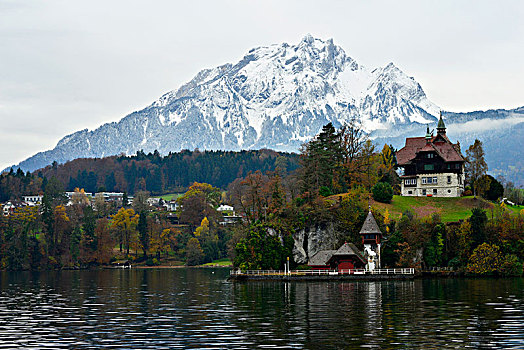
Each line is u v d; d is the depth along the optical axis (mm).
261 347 61062
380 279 139875
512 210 178000
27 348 62156
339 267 150875
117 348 61750
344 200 166000
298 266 162250
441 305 89438
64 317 83688
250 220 179875
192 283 149125
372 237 152375
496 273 142500
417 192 194250
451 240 152250
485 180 191000
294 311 85875
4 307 96875
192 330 71125
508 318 76375
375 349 59719
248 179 177375
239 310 88250
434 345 61125
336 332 68375
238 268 153875
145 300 105500
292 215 167750
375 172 193500
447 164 191875
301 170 188375
